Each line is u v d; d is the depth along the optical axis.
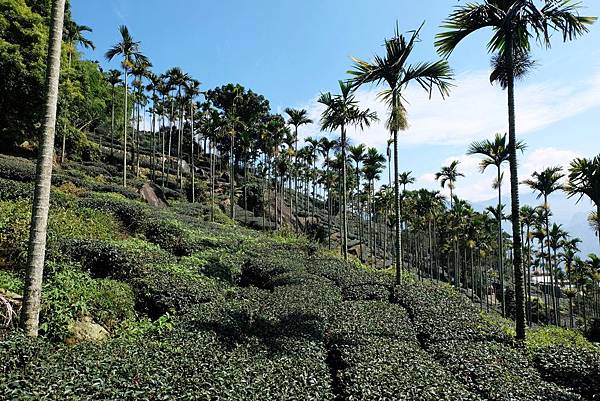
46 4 22.62
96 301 9.02
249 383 5.66
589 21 10.24
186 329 8.56
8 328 6.83
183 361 6.16
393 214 52.66
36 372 4.83
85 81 29.17
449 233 54.06
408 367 7.18
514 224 11.05
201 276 14.16
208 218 35.66
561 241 47.31
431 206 45.84
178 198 42.56
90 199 19.41
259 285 17.44
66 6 28.52
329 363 8.79
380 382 6.26
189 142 68.88
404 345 8.82
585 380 8.49
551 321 55.16
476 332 11.06
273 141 43.81
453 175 42.91
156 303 10.89
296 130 40.31
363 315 11.33
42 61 19.56
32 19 19.77
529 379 7.73
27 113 20.20
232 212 41.25
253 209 52.97
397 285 16.81
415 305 13.73
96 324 8.59
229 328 8.90
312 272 17.97
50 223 13.66
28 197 15.28
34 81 19.25
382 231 70.50
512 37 11.03
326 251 29.28
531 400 6.59
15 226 10.74
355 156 33.12
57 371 4.92
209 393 5.04
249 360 7.05
